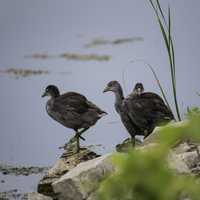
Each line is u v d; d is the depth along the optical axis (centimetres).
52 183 1228
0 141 1902
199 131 509
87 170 1119
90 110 1611
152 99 1565
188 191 508
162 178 499
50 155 1742
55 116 1647
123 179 510
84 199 1108
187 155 1150
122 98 1644
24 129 2042
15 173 1538
